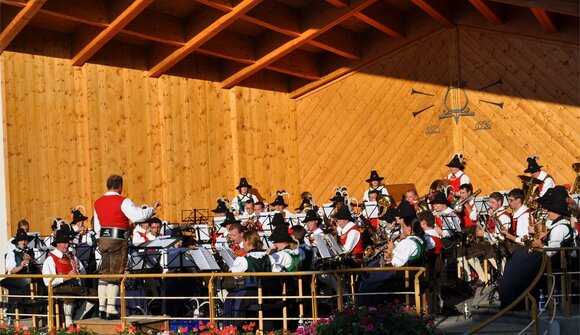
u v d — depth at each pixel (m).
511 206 17.08
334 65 30.61
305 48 30.20
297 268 15.59
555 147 26.45
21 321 19.27
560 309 15.12
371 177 25.39
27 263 19.31
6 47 24.00
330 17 26.30
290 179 31.36
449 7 27.88
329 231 18.69
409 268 14.14
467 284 18.34
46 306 18.94
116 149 26.28
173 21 25.80
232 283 17.25
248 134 30.05
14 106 24.11
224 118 29.50
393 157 29.55
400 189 26.75
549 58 26.58
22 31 24.42
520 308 15.20
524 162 27.02
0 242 23.77
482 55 27.80
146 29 25.11
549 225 15.57
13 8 22.52
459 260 19.36
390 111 29.62
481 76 27.81
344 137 30.69
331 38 28.75
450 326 15.06
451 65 28.31
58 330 15.95
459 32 28.19
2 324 17.47
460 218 20.03
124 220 17.02
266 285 15.26
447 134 28.39
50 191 24.77
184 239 22.64
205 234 21.75
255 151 30.20
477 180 27.84
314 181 31.31
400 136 29.39
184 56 26.59
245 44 28.19
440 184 20.77
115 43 26.52
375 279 15.41
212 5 23.94
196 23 25.69
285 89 31.62
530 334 13.84
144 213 17.03
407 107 29.25
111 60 26.38
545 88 26.66
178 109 28.08
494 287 17.41
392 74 29.66
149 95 27.36
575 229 16.09
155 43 27.06
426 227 16.50
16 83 24.20
